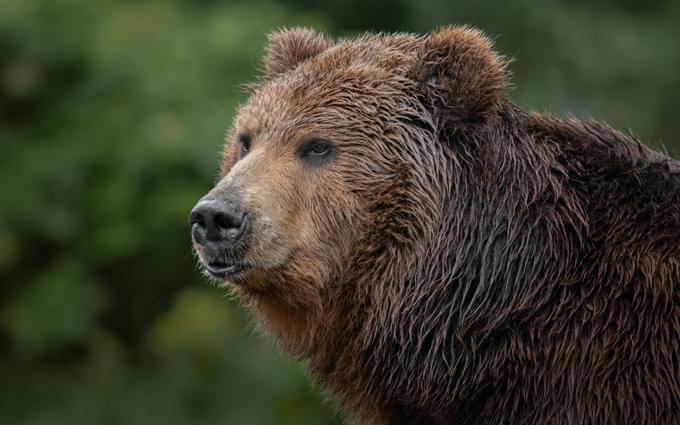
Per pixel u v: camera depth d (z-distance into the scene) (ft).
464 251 32.01
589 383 30.60
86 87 65.36
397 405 33.40
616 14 79.15
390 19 76.23
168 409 71.97
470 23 74.59
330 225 32.73
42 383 71.56
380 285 32.55
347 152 32.81
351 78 33.47
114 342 72.69
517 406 31.30
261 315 34.88
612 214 31.48
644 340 30.45
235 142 35.22
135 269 68.54
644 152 32.60
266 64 37.11
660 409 30.25
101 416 70.74
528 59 75.56
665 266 30.71
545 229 31.60
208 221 32.22
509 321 31.37
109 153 63.26
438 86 32.91
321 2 76.02
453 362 31.86
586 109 78.59
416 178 32.42
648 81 77.82
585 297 30.91
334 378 34.35
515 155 32.37
